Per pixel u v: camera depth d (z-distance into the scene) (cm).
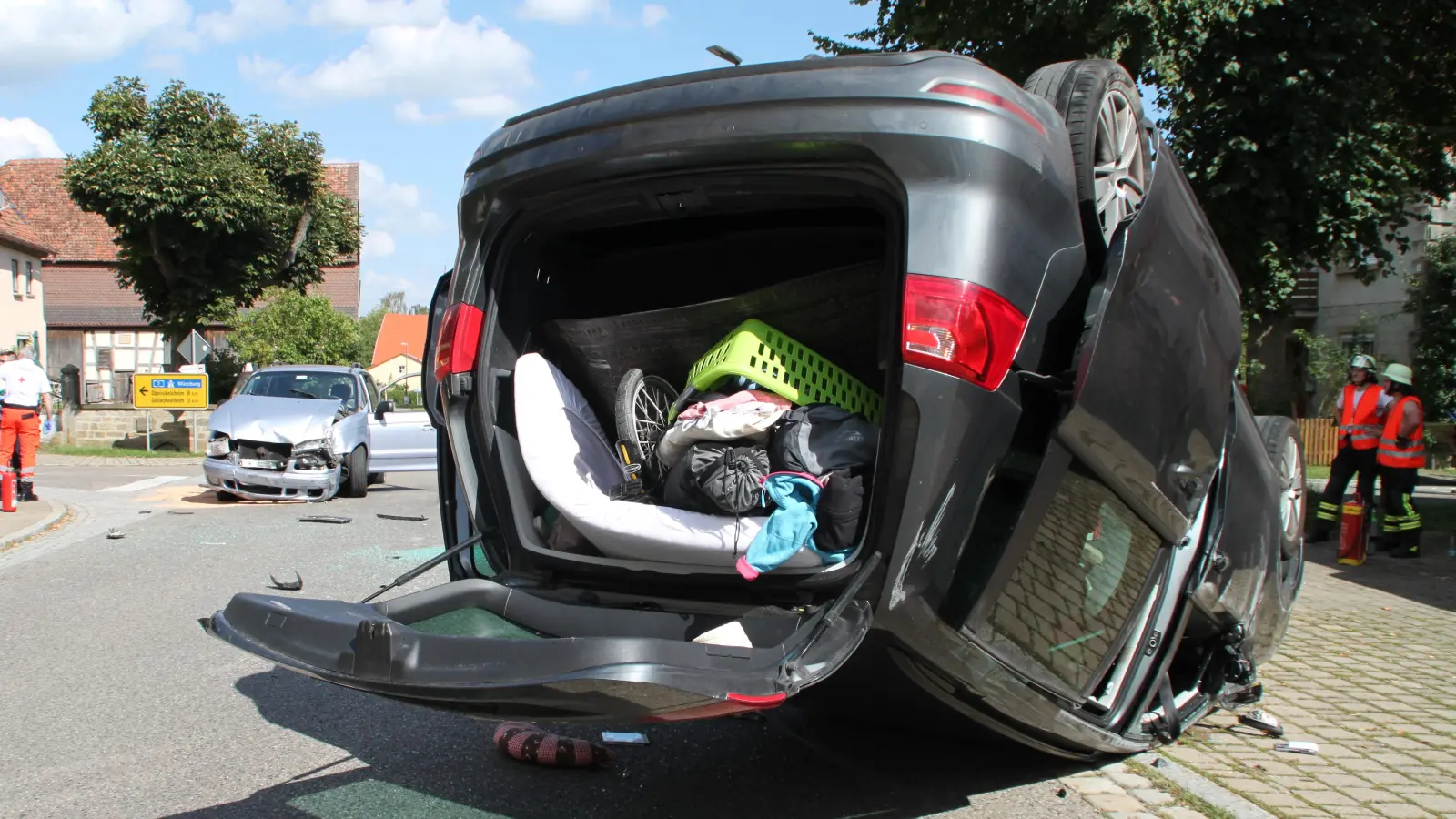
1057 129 324
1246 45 1251
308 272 3828
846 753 435
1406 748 450
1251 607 480
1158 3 1198
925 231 288
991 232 291
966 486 293
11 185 5469
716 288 414
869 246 379
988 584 311
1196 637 472
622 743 445
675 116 320
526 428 358
